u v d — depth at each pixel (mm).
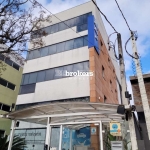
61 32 18234
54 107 8422
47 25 19656
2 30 7973
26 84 17250
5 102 19094
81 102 7512
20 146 12820
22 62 10914
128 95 5348
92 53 14797
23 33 8648
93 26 16141
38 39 10141
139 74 5992
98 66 15344
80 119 9797
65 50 16781
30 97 16156
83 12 18094
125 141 7641
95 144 10719
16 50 8820
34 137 13727
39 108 8578
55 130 12617
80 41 16375
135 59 6379
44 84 16031
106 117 8742
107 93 17078
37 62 17875
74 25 17844
